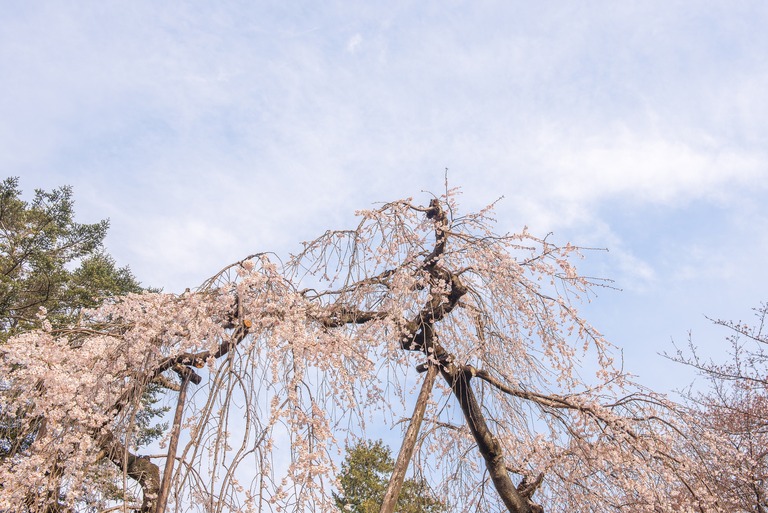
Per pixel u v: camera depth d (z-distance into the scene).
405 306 4.99
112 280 11.96
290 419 3.61
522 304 5.11
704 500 4.96
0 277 10.20
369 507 9.59
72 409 3.81
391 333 4.79
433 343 5.19
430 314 5.15
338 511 3.42
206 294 4.17
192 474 3.55
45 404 3.76
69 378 3.81
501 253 5.11
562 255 5.16
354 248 4.87
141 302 4.40
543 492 5.71
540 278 5.19
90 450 3.91
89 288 11.47
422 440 5.43
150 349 4.01
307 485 3.36
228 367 3.45
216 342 4.05
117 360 4.06
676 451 5.33
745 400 7.79
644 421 5.39
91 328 4.49
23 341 3.94
